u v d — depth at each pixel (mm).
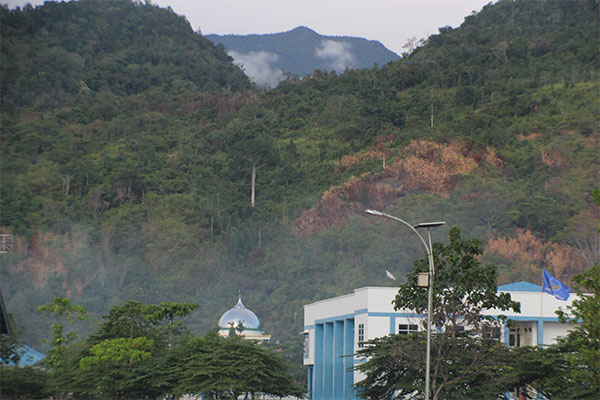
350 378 106625
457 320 81625
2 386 81812
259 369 83312
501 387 69938
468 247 67438
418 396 77750
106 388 82812
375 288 98375
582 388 65875
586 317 61375
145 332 96688
